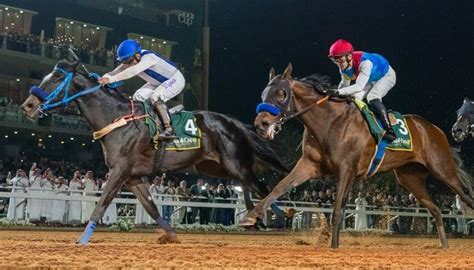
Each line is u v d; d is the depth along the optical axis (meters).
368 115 6.89
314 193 17.34
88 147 25.47
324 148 6.79
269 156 8.16
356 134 6.81
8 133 23.59
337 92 6.77
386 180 21.52
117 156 6.99
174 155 7.67
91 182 13.64
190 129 7.76
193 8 29.92
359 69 6.95
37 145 24.30
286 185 6.70
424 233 17.66
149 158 7.48
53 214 13.25
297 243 8.33
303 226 16.11
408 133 7.46
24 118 22.83
